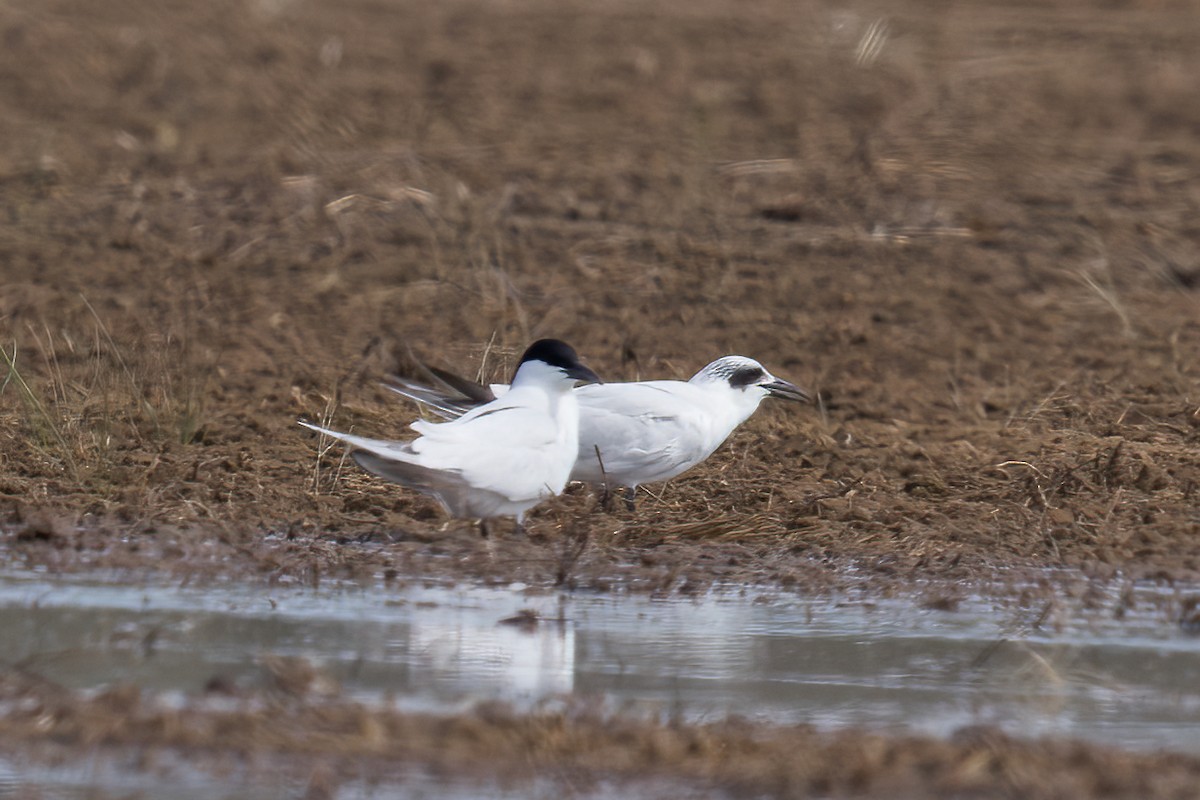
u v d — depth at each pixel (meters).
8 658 8.99
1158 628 9.98
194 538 11.34
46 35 27.17
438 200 20.41
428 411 14.35
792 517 12.05
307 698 8.42
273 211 19.92
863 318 17.22
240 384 14.83
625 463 11.95
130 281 17.61
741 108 24.83
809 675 8.98
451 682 8.72
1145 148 23.44
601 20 30.19
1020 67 27.28
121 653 9.12
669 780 7.49
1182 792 7.41
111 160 21.61
